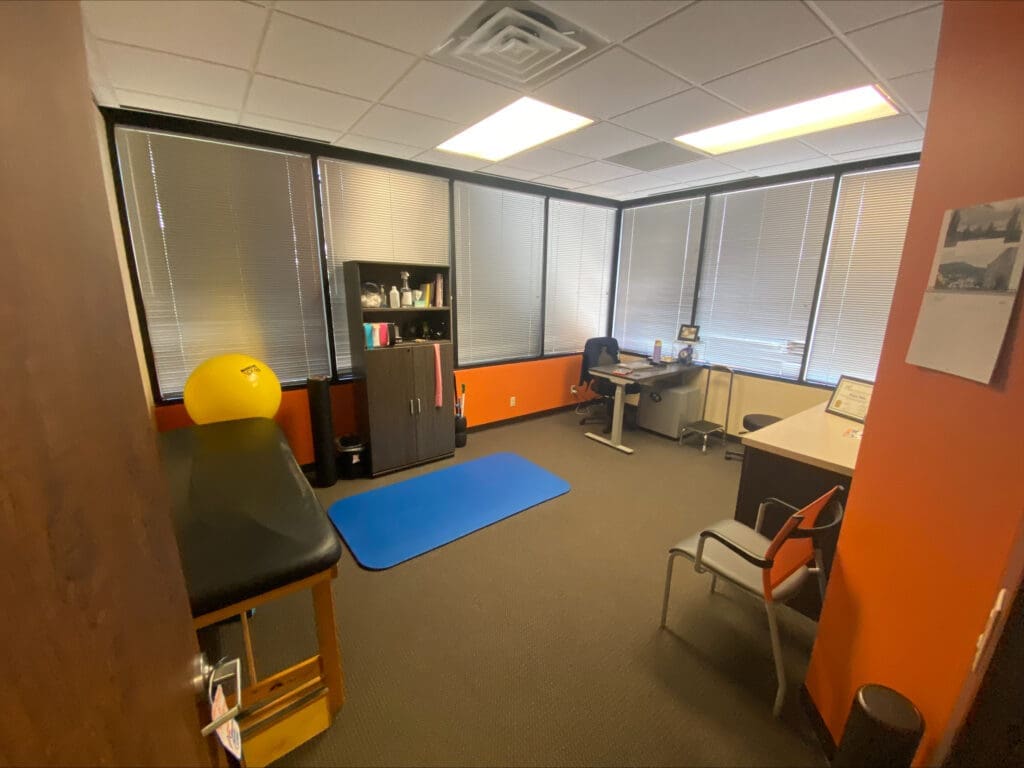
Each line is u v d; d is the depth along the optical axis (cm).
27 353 37
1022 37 89
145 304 288
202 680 68
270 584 135
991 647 100
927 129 115
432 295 384
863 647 134
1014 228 91
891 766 116
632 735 151
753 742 150
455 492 329
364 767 141
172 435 250
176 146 282
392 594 220
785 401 404
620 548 262
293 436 351
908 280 120
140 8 156
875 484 131
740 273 433
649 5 155
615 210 546
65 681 40
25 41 38
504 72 204
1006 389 94
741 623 203
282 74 207
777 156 330
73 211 43
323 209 341
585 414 534
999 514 97
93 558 45
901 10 153
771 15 159
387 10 158
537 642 191
